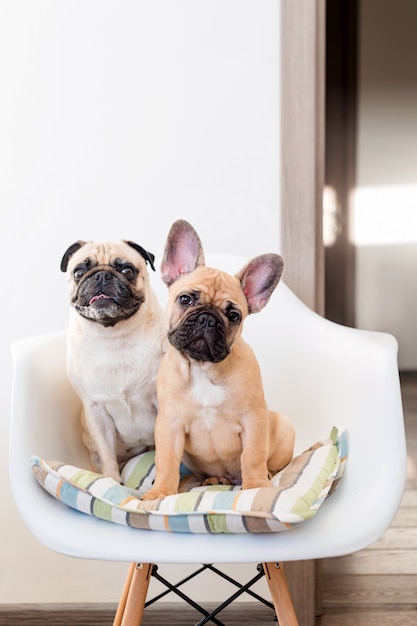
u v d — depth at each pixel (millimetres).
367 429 1279
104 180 1697
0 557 1812
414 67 4254
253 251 1705
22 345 1319
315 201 1675
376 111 4297
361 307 4465
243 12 1638
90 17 1651
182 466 1312
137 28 1652
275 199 1688
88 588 1825
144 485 1255
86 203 1704
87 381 1268
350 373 1354
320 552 1052
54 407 1296
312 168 1660
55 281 1727
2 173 1698
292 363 1439
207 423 1192
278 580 1235
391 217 4371
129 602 1276
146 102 1672
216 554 1040
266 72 1653
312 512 1035
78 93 1674
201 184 1691
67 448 1308
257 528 1032
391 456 1212
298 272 1692
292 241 1686
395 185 4340
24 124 1684
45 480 1137
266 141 1672
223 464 1230
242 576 1797
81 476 1142
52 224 1713
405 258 4406
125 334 1245
